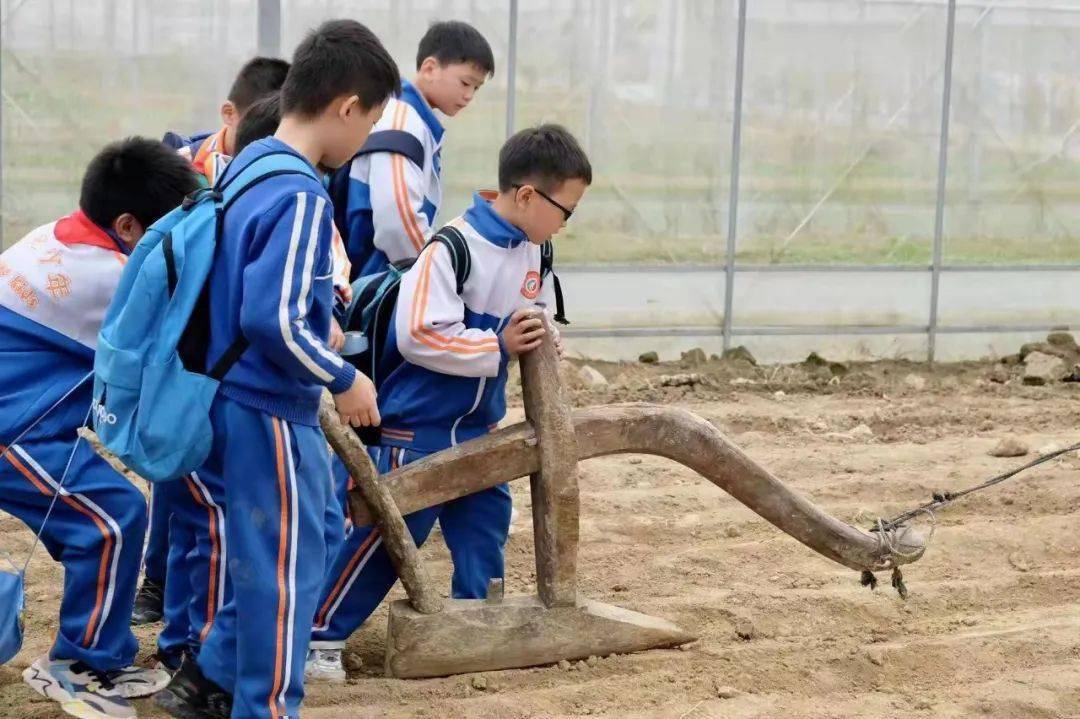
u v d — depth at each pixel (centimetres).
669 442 450
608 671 445
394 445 445
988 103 1040
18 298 393
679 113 988
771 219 1015
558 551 439
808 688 441
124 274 352
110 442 344
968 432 800
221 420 347
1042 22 1038
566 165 423
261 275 331
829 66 1008
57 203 909
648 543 591
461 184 962
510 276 435
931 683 450
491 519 455
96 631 393
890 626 499
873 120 1020
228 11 915
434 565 557
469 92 570
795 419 808
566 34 963
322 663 436
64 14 894
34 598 500
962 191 1045
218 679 363
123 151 393
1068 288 1064
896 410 848
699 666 451
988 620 505
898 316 1045
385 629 490
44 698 416
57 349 395
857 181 1024
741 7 985
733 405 868
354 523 426
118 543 390
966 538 586
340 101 355
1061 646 477
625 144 984
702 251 1005
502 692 428
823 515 460
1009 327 1059
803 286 1027
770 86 1000
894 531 467
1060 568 565
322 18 927
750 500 457
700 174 998
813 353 1024
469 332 424
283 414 349
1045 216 1062
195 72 916
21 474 388
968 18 1027
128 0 902
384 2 934
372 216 538
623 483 670
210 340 347
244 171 347
